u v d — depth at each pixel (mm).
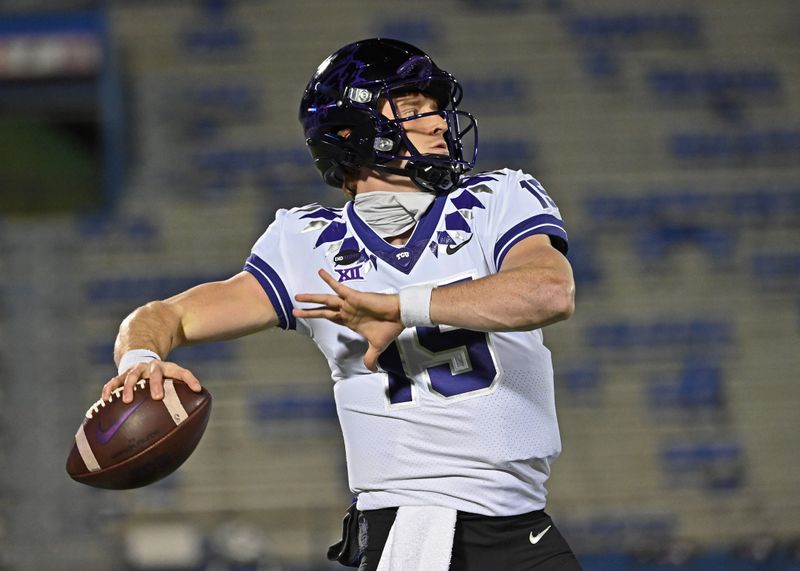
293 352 40375
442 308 6785
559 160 47094
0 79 48438
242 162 46781
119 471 7176
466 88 49531
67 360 40062
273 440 37938
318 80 8109
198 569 33625
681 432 38312
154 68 49844
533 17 52125
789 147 47688
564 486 36750
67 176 55281
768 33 52031
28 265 43156
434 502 7410
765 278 43000
